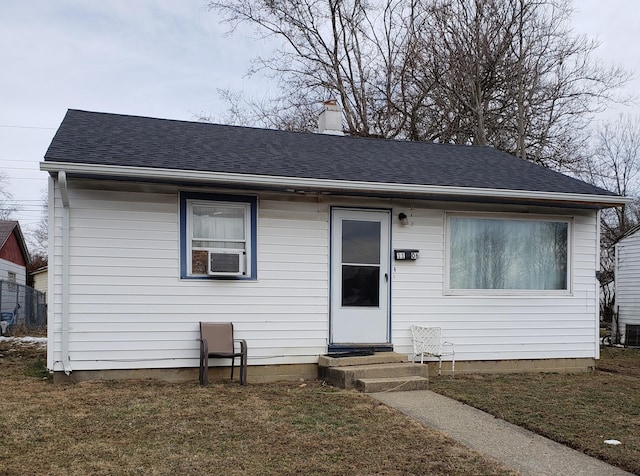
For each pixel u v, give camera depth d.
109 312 7.75
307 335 8.59
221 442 5.10
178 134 9.75
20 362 9.46
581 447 5.24
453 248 9.41
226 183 7.92
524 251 9.75
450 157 11.16
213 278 8.20
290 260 8.56
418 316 9.12
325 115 12.59
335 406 6.52
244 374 7.75
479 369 9.35
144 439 5.13
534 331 9.65
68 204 7.52
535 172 10.62
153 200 7.97
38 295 22.23
